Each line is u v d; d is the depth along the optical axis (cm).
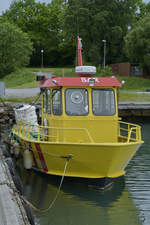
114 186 1002
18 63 5484
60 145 881
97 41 5575
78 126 920
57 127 952
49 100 1012
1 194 686
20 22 7456
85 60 5956
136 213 816
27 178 1055
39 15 7494
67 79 917
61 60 7619
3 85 3009
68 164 906
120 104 2773
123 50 5650
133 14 5738
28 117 1339
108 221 775
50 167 973
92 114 920
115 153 836
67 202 866
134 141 983
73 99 921
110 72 3662
